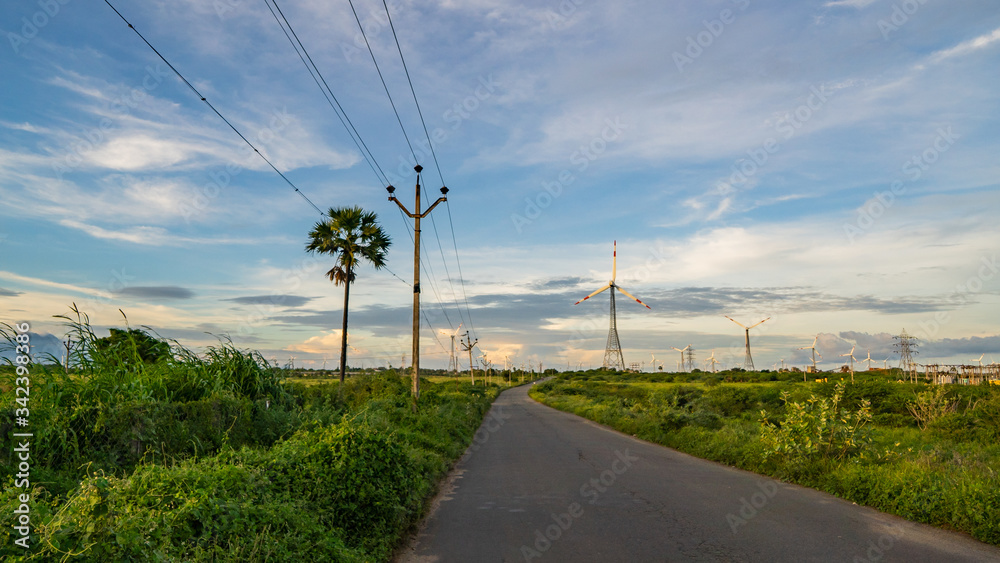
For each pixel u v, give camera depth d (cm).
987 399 2064
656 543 707
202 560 422
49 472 592
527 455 1694
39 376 731
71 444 650
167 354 1010
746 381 7856
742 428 1905
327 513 623
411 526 806
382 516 690
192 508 466
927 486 869
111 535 379
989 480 855
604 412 3294
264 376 1172
